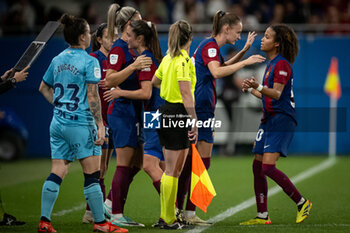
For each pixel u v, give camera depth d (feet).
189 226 69.26
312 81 167.02
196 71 72.69
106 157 75.31
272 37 72.74
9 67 164.25
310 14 183.01
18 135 157.99
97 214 62.49
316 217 77.15
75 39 62.95
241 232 64.49
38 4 180.65
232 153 165.17
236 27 72.59
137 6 180.86
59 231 65.10
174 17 181.16
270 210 84.33
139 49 68.03
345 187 107.86
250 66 158.71
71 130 61.41
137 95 66.44
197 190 66.39
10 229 66.85
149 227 68.28
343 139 166.50
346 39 165.99
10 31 168.55
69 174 128.47
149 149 71.61
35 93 165.17
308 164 145.48
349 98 166.09
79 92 62.08
